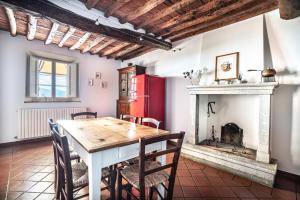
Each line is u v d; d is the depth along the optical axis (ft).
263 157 7.80
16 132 12.31
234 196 6.63
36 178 7.61
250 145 9.61
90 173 4.31
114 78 18.53
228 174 8.45
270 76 7.72
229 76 9.55
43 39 13.03
